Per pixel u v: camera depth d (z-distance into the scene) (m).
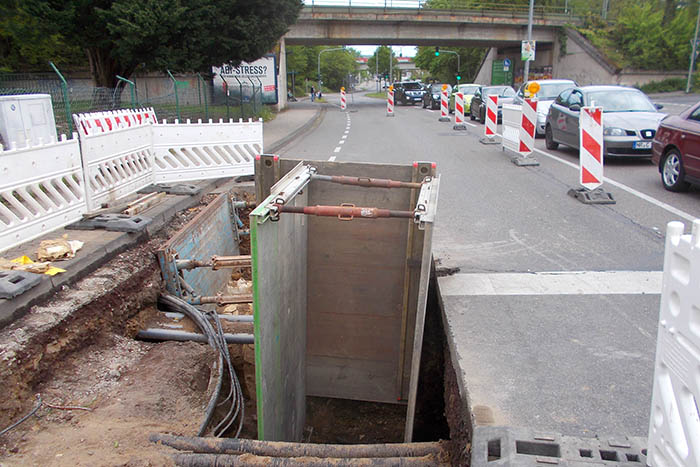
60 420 3.56
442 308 4.63
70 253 4.95
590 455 2.61
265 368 4.20
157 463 3.20
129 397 3.93
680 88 42.41
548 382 3.40
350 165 5.66
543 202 8.48
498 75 52.28
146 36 15.02
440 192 9.34
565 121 12.95
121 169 7.15
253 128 9.22
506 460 2.56
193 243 6.76
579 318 4.34
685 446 1.93
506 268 5.54
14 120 6.38
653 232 6.76
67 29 15.59
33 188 5.38
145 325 5.27
